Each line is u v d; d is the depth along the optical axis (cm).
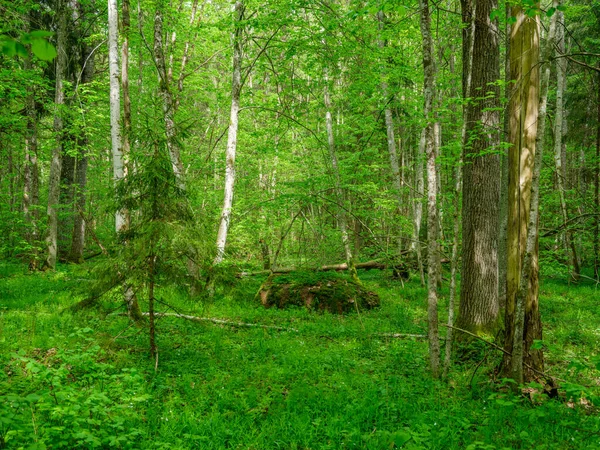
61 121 1509
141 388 504
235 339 827
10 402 412
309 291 1141
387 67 1256
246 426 476
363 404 527
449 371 679
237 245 1472
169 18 1430
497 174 795
